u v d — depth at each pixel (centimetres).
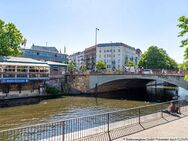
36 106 4653
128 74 6594
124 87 8519
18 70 5469
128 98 6112
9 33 6291
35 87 5988
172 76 6028
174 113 2200
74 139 1359
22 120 3450
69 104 4969
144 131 1552
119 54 13988
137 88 9294
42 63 6375
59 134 1527
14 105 4725
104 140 1341
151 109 2708
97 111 4206
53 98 5881
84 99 5772
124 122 1816
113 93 7406
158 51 10156
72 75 6944
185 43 1673
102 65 11338
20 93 5631
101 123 2138
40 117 3678
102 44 14575
